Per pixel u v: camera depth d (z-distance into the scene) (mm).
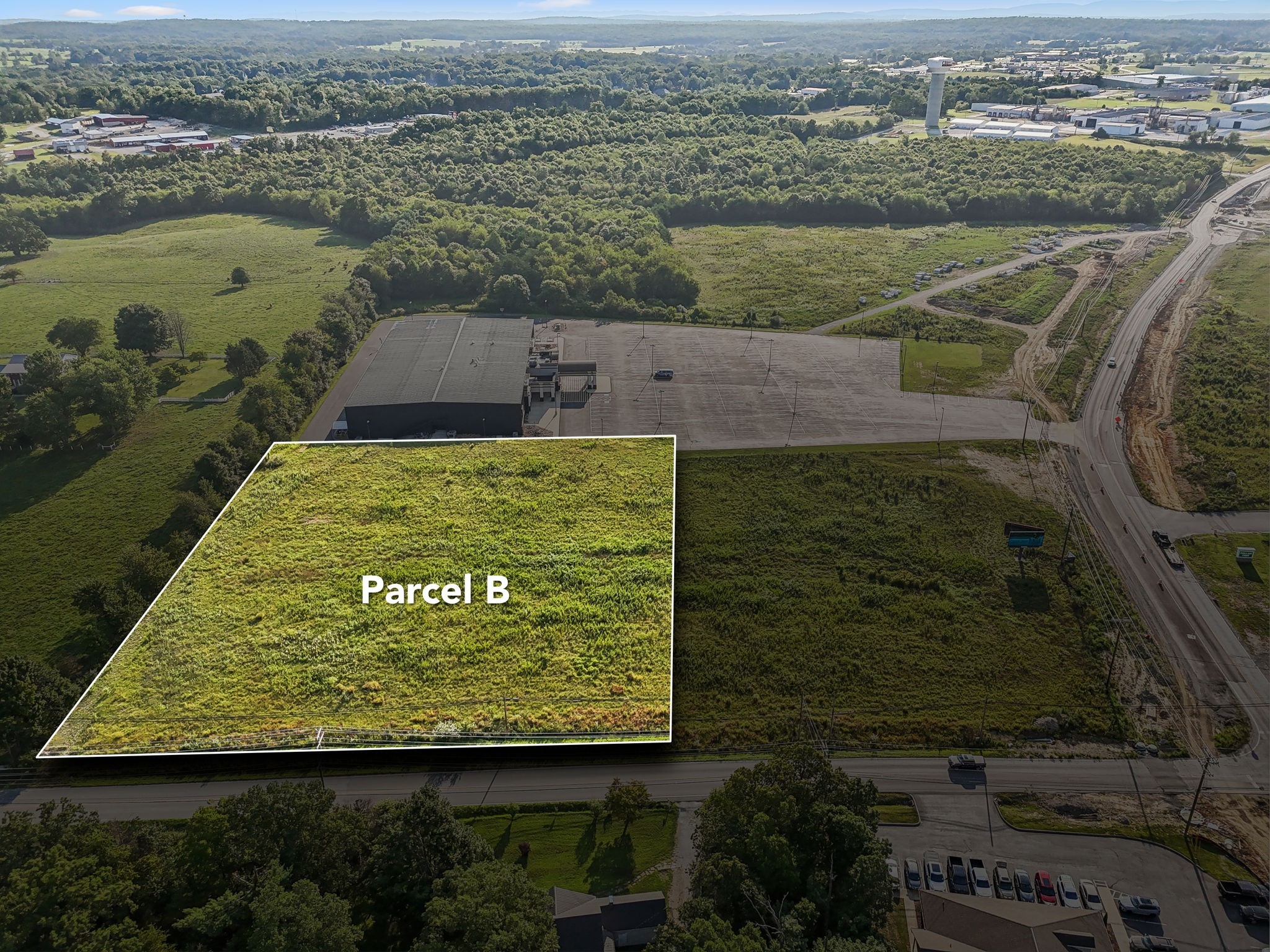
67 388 101375
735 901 45750
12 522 88125
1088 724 63219
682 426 105750
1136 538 84750
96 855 46531
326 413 110312
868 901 45500
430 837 49281
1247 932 48875
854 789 50375
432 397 101625
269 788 49594
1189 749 61250
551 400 112812
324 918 42875
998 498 91000
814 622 73562
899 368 123188
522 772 58875
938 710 64812
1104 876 52094
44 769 58406
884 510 89000
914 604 75812
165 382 119000
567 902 48094
